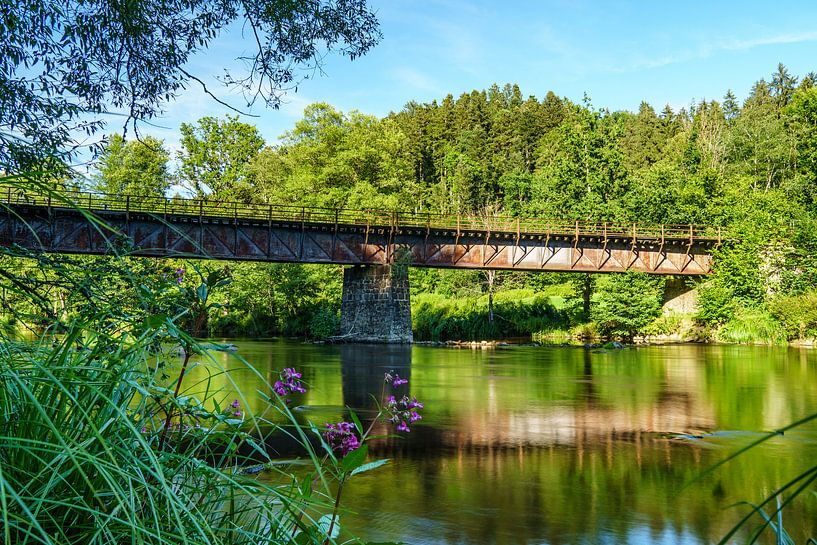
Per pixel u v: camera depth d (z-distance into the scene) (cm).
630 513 803
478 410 1559
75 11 861
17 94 805
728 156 8038
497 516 787
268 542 195
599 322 4562
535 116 12319
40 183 173
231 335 5009
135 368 180
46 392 166
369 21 1041
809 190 5941
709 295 4356
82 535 156
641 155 10531
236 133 6244
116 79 904
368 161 6638
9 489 129
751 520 773
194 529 176
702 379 2195
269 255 3666
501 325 4731
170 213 3294
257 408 1383
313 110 6888
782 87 11019
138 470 166
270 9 966
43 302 321
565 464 1051
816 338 3859
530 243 4138
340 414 1398
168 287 251
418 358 2953
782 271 4281
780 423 1400
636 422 1414
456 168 9694
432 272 6044
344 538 679
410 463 1052
